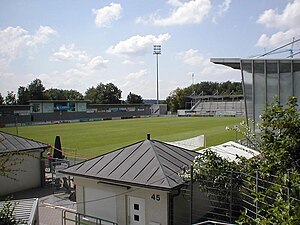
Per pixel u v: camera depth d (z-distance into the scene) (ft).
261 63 57.52
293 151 24.63
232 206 35.32
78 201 48.14
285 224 12.69
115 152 49.21
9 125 241.96
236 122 250.37
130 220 42.60
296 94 54.75
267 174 24.97
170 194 38.50
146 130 192.44
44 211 56.75
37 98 386.52
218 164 36.45
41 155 75.05
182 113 397.80
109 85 497.05
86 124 252.01
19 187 70.38
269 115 27.48
